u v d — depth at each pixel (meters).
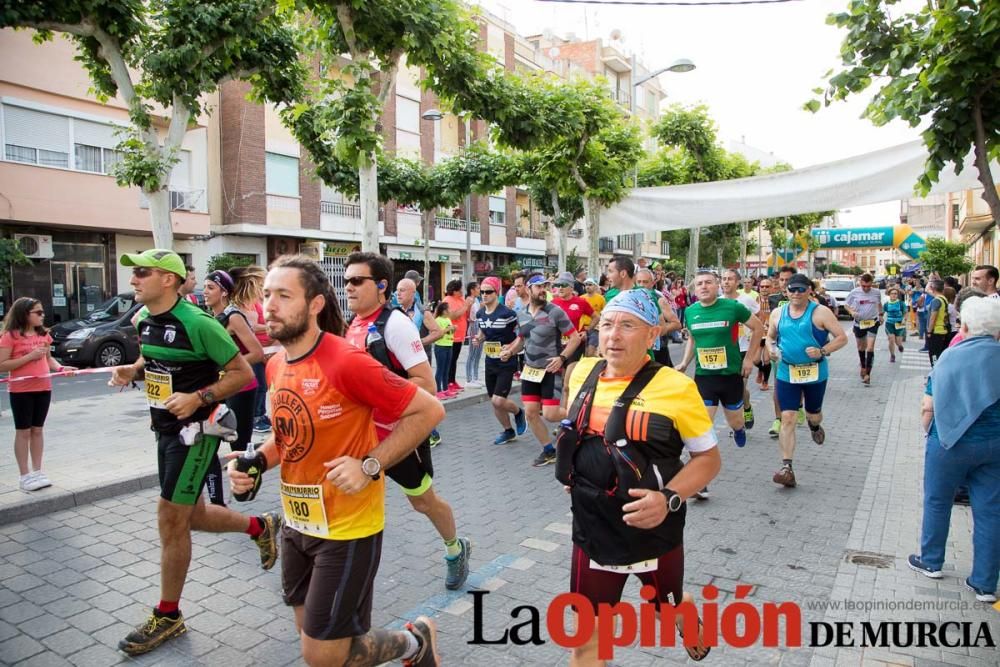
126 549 4.73
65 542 4.85
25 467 5.67
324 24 8.39
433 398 2.50
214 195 22.27
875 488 6.00
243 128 21.95
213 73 9.63
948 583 4.04
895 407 10.07
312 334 2.47
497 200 34.81
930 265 27.94
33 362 5.64
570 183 13.32
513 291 13.71
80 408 9.83
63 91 17.64
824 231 32.78
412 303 7.64
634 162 16.00
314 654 2.41
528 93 10.90
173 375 3.45
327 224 25.05
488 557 4.56
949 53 4.34
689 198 8.55
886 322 15.70
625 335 2.40
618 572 2.45
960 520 5.11
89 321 15.05
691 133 19.62
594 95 13.07
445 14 8.57
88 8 8.66
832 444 7.81
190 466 3.41
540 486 6.30
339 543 2.43
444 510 3.91
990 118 4.55
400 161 16.44
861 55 4.88
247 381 3.55
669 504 2.23
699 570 4.30
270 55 10.45
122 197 18.97
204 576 4.24
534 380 6.81
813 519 5.25
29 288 17.89
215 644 3.43
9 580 4.20
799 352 6.00
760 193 7.96
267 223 22.83
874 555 4.49
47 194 17.38
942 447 3.93
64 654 3.33
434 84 9.77
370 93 8.29
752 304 10.88
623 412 2.34
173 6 9.09
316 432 2.40
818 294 15.63
